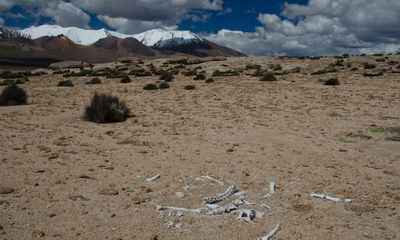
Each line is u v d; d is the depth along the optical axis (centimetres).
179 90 3625
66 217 780
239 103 2670
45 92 3616
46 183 962
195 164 1161
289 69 5844
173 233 730
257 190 961
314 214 829
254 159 1228
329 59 6906
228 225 770
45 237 696
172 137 1540
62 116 2056
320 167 1155
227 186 984
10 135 1519
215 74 5325
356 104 2566
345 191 958
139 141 1447
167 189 953
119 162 1167
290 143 1458
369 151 1348
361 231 755
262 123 1872
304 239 720
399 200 909
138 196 902
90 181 991
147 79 5078
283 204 879
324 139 1530
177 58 8312
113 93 3466
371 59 6562
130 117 2064
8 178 984
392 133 1617
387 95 3011
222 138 1534
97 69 7525
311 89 3525
